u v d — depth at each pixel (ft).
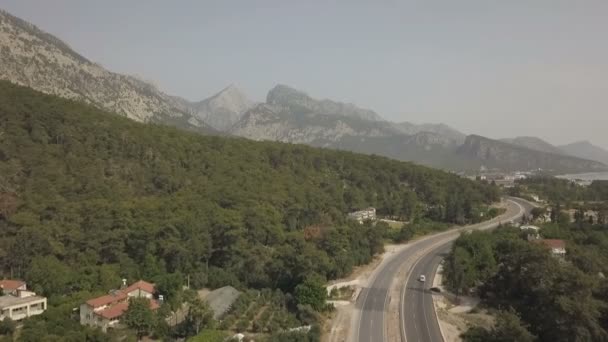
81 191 467.52
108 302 317.63
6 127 495.00
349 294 377.50
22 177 458.09
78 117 565.12
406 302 358.84
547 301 289.94
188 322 304.09
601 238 495.41
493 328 286.66
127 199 476.54
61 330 284.82
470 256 434.30
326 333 301.02
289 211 544.62
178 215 449.89
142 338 297.94
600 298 286.46
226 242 440.86
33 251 381.40
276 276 398.42
